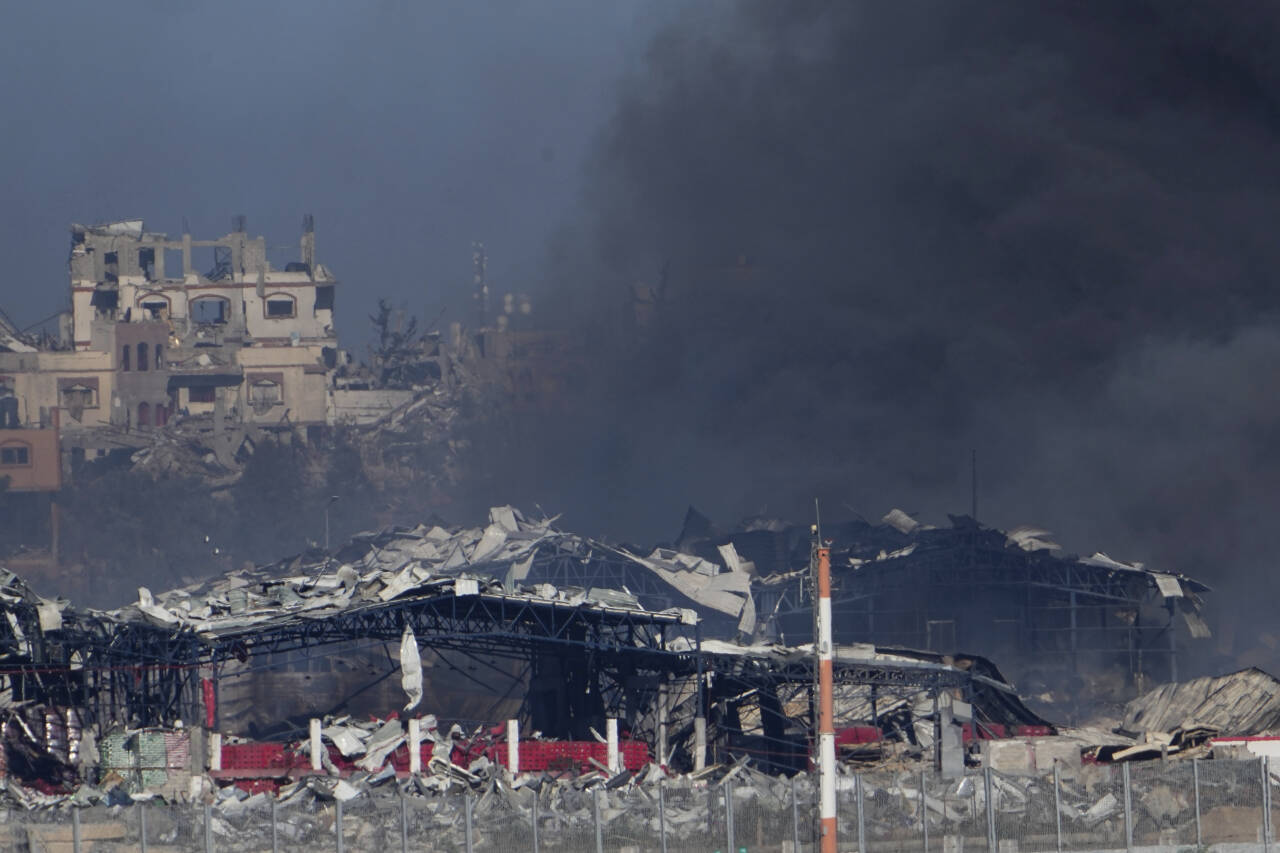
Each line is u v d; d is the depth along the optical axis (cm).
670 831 16250
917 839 16538
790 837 16275
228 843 15512
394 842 15725
